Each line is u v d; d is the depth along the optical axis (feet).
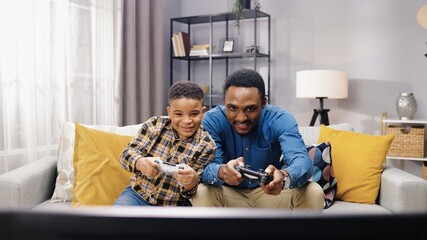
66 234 0.96
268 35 13.76
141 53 11.91
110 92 11.15
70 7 9.95
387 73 12.56
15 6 8.49
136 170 5.10
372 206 6.79
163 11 13.71
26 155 8.87
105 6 10.89
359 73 12.87
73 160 6.53
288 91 13.74
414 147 11.41
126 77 11.45
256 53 12.97
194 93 5.21
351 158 7.21
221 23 14.52
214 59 14.62
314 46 13.34
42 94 9.18
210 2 14.60
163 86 13.96
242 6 12.59
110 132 6.93
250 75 4.82
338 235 0.95
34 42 8.87
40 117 9.20
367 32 12.72
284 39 13.70
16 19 8.53
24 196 5.84
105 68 10.98
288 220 0.95
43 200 6.58
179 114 5.20
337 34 13.06
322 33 13.23
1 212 0.96
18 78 8.65
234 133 5.58
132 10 11.41
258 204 5.29
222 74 14.57
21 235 0.97
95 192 6.17
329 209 6.59
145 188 5.31
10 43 8.38
